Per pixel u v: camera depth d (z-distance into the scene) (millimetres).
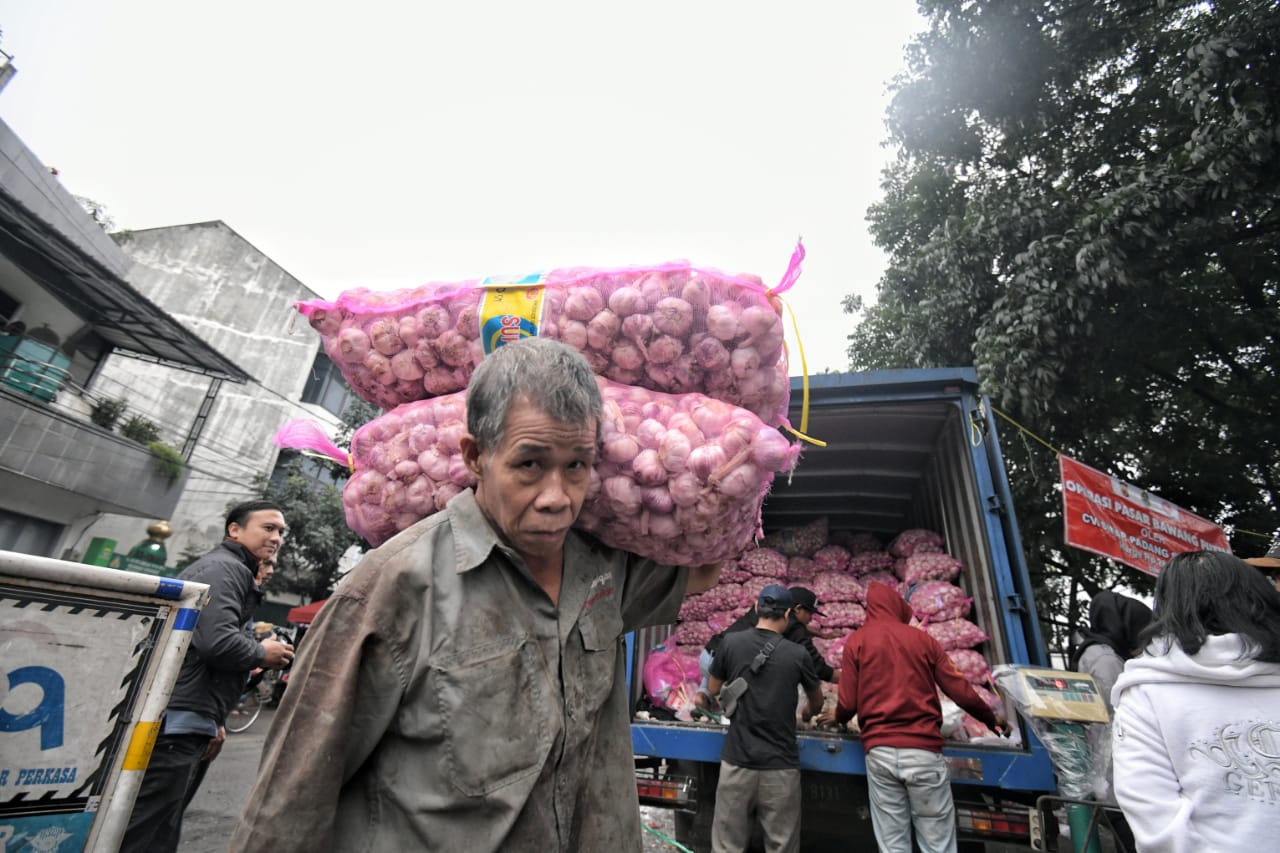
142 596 1500
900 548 4641
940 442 4453
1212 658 1383
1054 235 6238
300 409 18344
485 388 1017
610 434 1227
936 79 7727
